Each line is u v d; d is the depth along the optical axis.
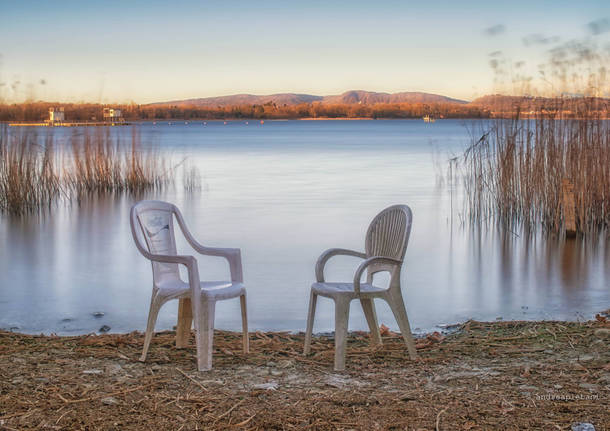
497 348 5.12
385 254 5.02
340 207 16.27
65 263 9.73
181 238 11.97
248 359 4.85
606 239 11.51
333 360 4.83
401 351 5.06
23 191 15.48
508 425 3.50
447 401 3.86
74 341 5.40
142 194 18.97
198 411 3.74
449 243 11.48
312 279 8.66
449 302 7.48
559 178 12.10
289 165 30.78
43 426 3.52
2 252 10.65
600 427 3.46
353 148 48.41
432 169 28.08
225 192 19.53
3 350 5.02
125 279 8.65
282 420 3.61
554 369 4.46
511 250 10.77
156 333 5.77
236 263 5.07
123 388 4.12
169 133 101.19
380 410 3.73
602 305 7.28
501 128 12.98
